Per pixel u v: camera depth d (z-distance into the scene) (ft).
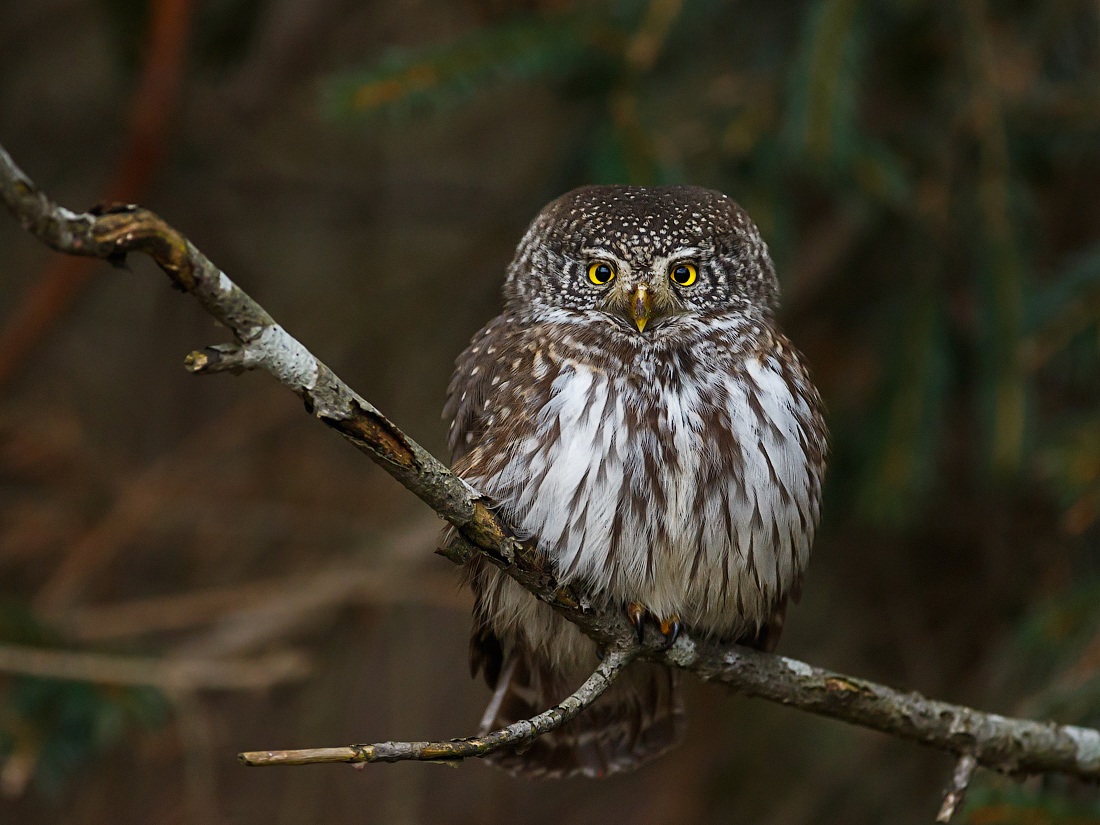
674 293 23.63
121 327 45.27
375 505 39.50
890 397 29.14
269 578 38.42
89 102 43.45
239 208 44.14
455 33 43.45
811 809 33.81
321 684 36.58
